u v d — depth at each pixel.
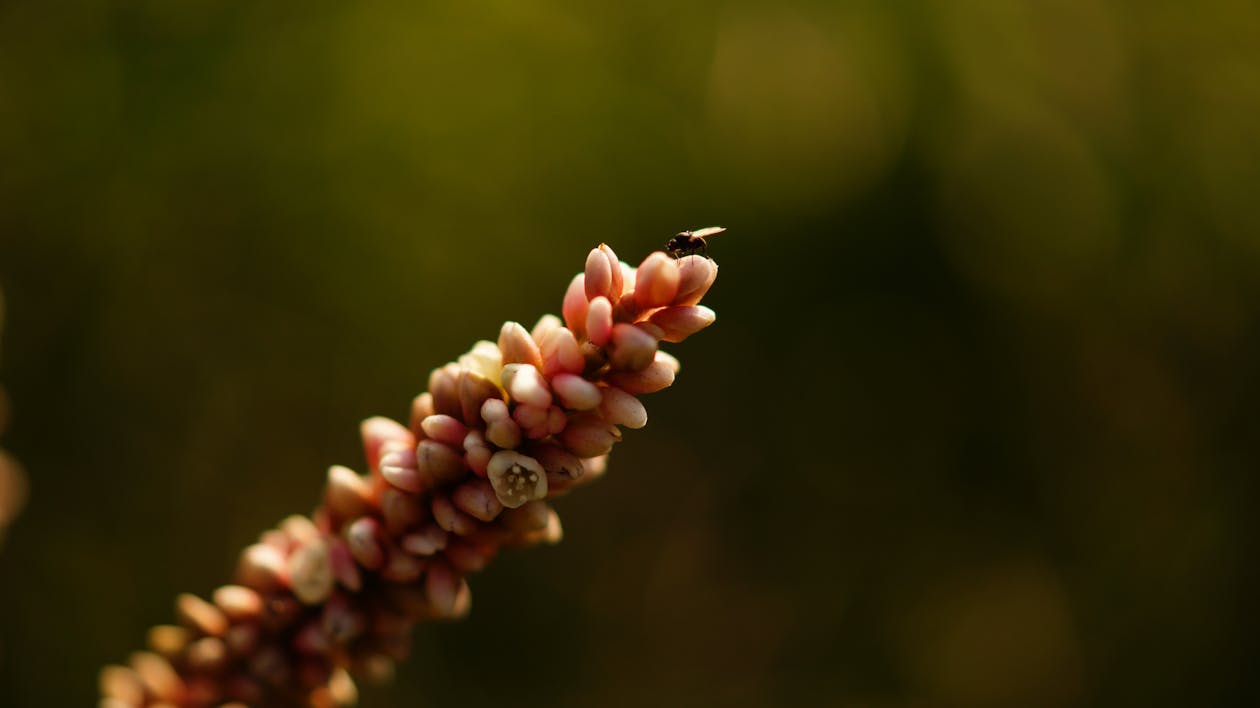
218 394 0.38
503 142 0.39
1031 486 0.40
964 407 0.40
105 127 0.37
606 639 0.41
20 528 0.35
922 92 0.39
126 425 0.37
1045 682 0.39
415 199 0.38
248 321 0.38
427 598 0.19
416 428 0.19
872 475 0.41
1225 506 0.38
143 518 0.36
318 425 0.38
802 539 0.41
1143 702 0.38
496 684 0.39
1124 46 0.40
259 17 0.38
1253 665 0.37
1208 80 0.40
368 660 0.19
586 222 0.39
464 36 0.39
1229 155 0.39
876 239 0.39
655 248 0.39
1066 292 0.39
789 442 0.41
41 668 0.34
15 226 0.36
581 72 0.39
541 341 0.18
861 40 0.39
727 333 0.40
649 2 0.40
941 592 0.41
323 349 0.38
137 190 0.37
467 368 0.18
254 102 0.37
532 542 0.19
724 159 0.39
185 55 0.37
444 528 0.18
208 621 0.20
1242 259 0.39
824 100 0.39
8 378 0.35
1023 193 0.39
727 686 0.41
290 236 0.37
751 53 0.39
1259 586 0.38
